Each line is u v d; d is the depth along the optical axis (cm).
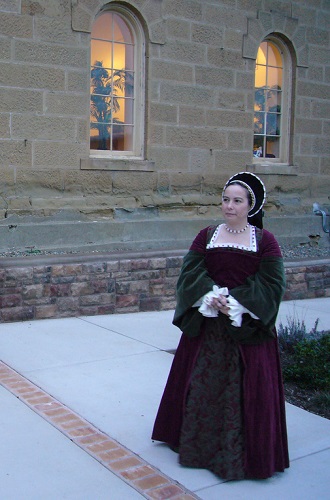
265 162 1041
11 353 563
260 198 363
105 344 604
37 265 675
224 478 347
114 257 728
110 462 365
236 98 967
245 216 358
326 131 1095
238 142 977
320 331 680
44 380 498
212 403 353
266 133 1049
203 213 951
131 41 882
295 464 375
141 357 568
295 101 1051
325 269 902
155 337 637
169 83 897
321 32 1068
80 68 813
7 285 657
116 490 334
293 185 1059
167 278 767
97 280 714
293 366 527
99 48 855
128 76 887
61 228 809
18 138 775
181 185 923
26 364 536
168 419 380
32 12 770
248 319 346
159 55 883
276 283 349
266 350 355
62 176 812
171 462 367
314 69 1068
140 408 448
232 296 344
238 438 346
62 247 810
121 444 389
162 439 382
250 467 348
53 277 684
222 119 955
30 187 791
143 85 883
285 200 1052
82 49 812
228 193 356
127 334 644
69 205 821
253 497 332
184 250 788
